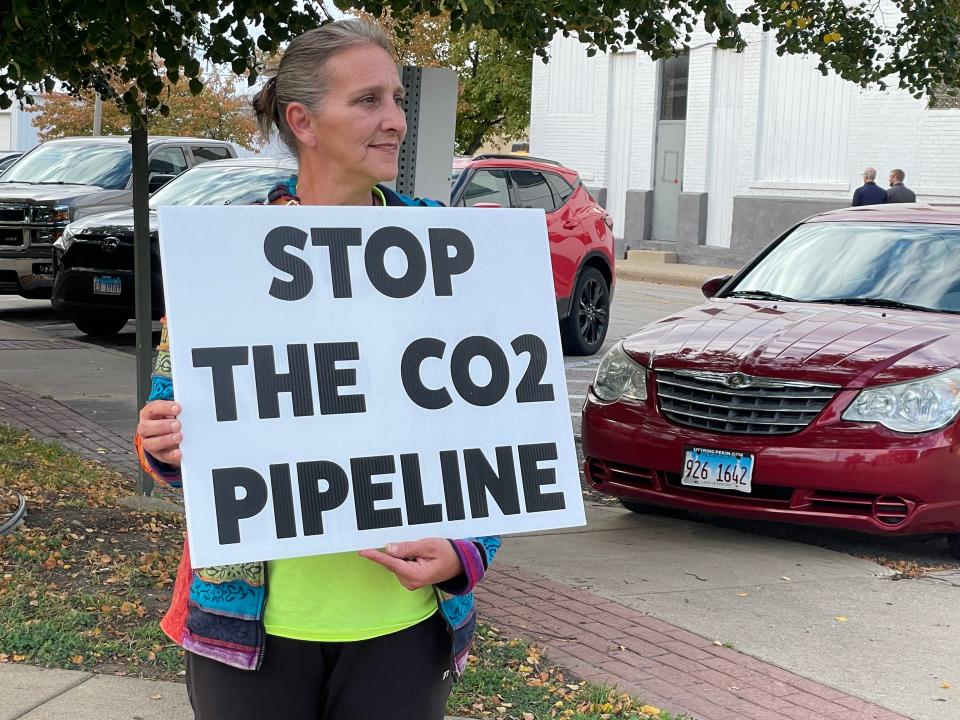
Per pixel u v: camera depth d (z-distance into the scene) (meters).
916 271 6.82
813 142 24.41
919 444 5.57
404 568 2.00
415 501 2.05
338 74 2.09
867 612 5.15
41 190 13.76
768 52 24.94
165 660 4.14
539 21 5.57
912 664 4.54
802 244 7.41
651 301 19.77
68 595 4.66
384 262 2.09
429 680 2.16
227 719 2.11
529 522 2.12
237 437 1.97
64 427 8.35
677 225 26.64
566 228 12.55
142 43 5.09
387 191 2.28
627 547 6.12
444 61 31.16
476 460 2.10
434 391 2.08
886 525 5.67
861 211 7.60
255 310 2.00
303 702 2.12
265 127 2.24
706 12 6.09
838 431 5.69
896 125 23.00
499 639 4.55
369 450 2.04
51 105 28.83
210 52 5.21
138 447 2.07
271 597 2.08
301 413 2.01
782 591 5.41
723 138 25.95
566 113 29.06
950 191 22.31
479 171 11.94
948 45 7.81
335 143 2.11
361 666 2.12
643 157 27.55
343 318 2.05
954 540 5.96
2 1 4.73
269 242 2.02
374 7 5.46
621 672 4.33
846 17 7.89
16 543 5.17
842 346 5.97
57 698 3.83
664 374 6.20
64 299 11.86
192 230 1.98
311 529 1.99
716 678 4.32
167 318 1.96
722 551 6.08
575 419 9.68
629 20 5.89
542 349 2.17
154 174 14.47
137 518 5.85
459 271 2.13
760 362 5.93
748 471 5.84
